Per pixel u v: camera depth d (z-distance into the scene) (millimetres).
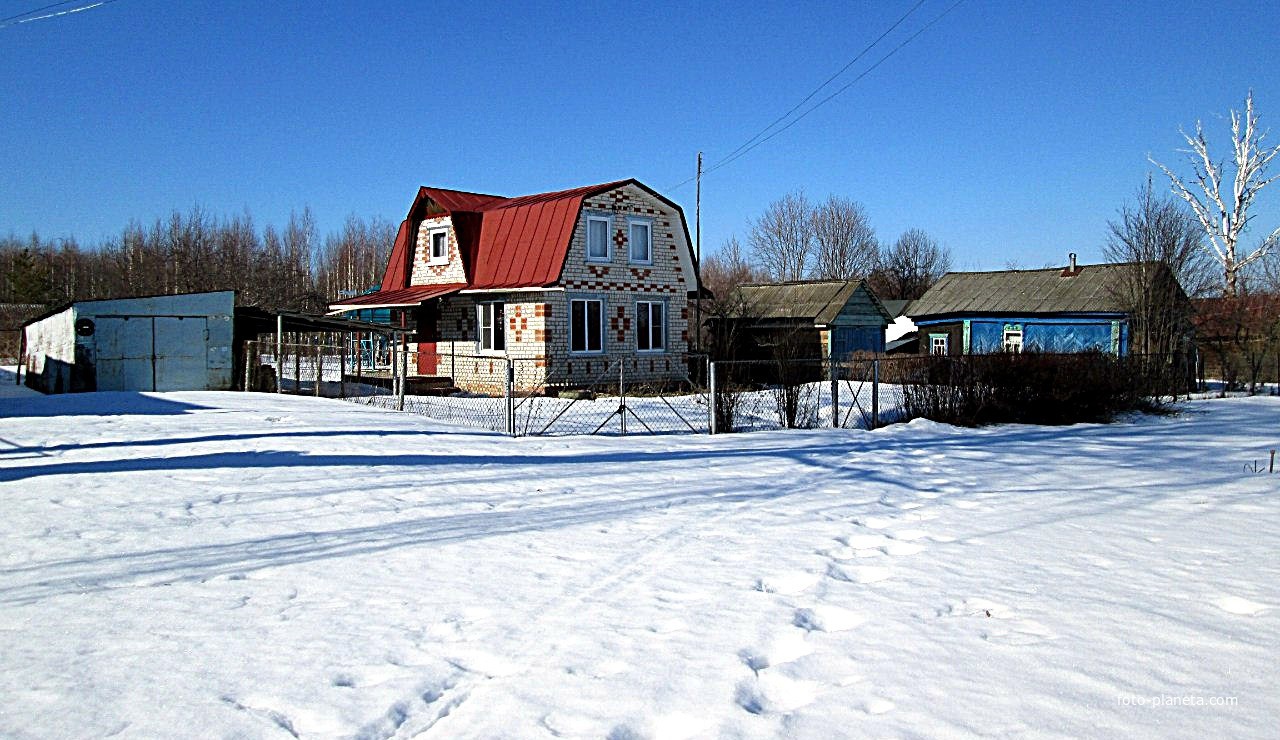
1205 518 7965
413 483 9523
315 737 3561
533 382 26062
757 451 12789
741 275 80188
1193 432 16172
